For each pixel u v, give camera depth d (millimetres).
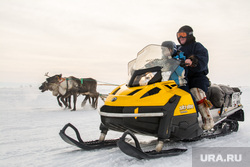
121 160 2859
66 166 2719
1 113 8570
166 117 2924
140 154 2705
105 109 3104
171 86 3178
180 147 3455
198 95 3521
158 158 2893
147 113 2842
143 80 3141
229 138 4012
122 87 3385
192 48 3820
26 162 2910
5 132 4941
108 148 3426
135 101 2916
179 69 3326
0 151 3439
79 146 3201
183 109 3115
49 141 4078
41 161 2934
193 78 3664
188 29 3852
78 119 7059
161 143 2949
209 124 3506
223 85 4531
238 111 4645
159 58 3330
